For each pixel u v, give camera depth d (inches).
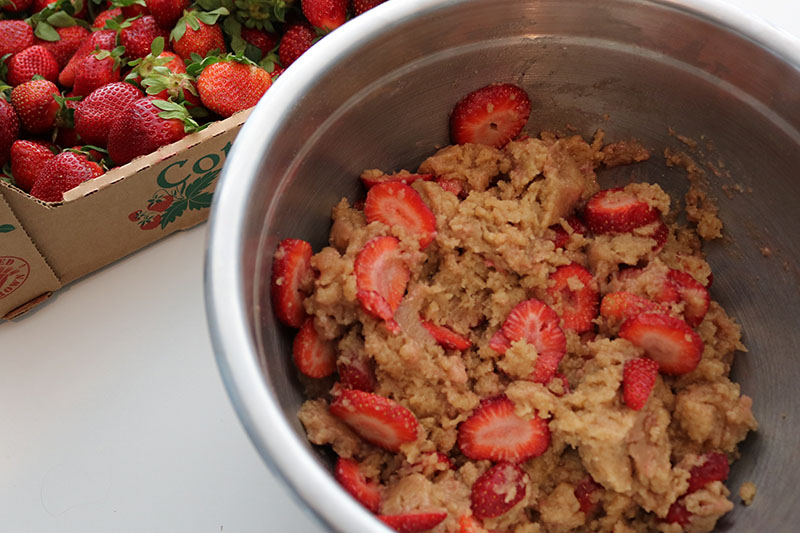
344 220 17.6
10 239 18.6
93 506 18.6
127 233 20.3
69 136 21.5
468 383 17.3
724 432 17.1
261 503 18.6
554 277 17.8
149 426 19.3
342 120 17.0
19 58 21.3
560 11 16.9
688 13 16.5
